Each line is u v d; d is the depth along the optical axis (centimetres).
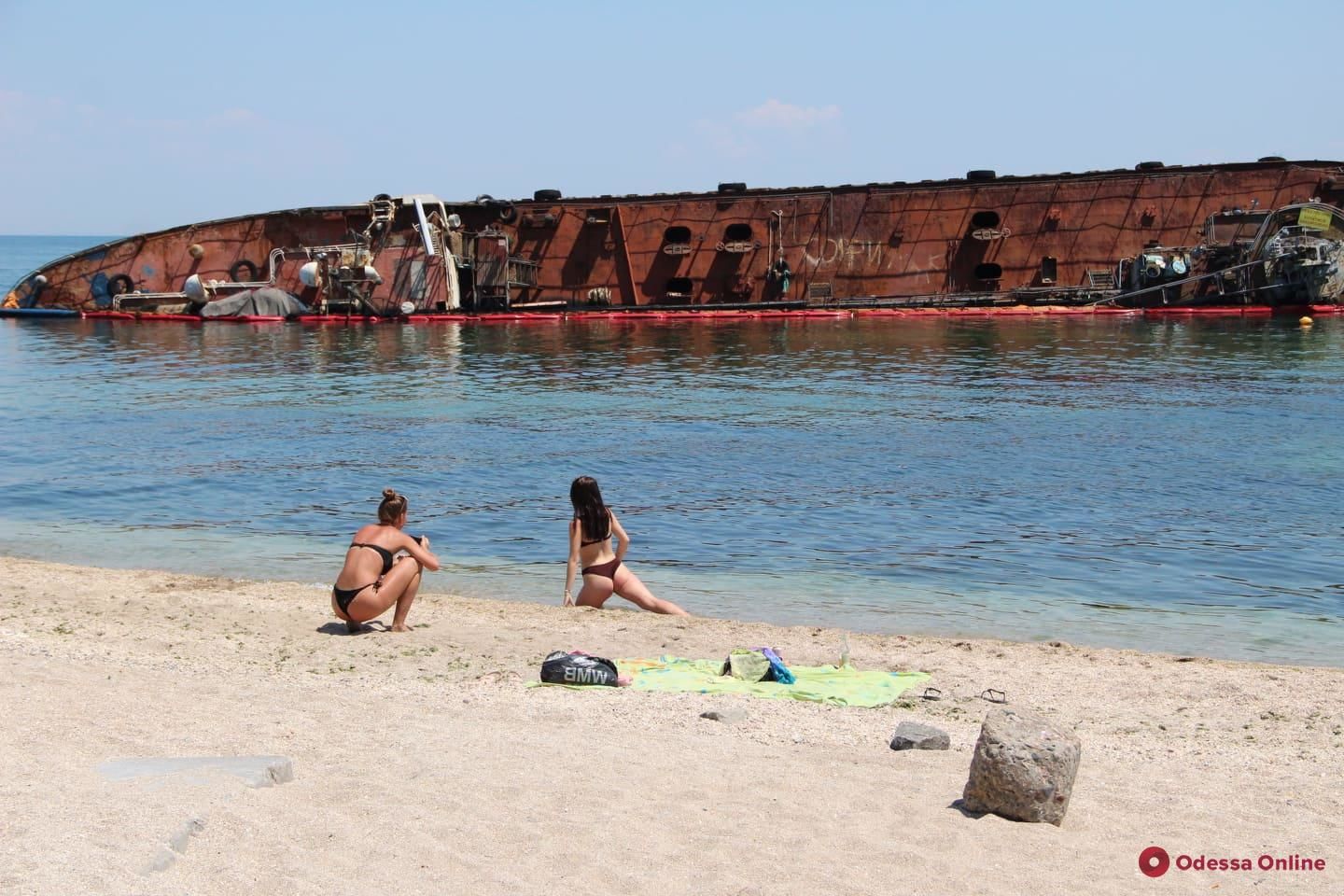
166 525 1970
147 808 650
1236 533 1838
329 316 6650
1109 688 1079
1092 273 6291
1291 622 1402
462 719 912
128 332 6200
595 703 968
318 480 2331
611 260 6706
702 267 6625
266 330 6200
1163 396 3428
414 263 6556
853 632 1345
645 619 1341
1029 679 1104
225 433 2927
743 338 5516
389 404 3441
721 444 2691
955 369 4216
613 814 716
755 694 1007
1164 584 1570
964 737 902
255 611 1366
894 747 866
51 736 816
